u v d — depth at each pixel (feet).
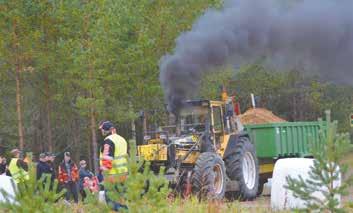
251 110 146.30
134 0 149.18
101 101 134.82
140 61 142.82
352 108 245.65
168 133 99.86
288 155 121.90
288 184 40.60
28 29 140.46
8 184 65.87
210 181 90.17
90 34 136.98
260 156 117.29
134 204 34.71
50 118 163.12
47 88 154.51
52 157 90.84
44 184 35.86
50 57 142.41
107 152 65.62
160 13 152.15
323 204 39.50
